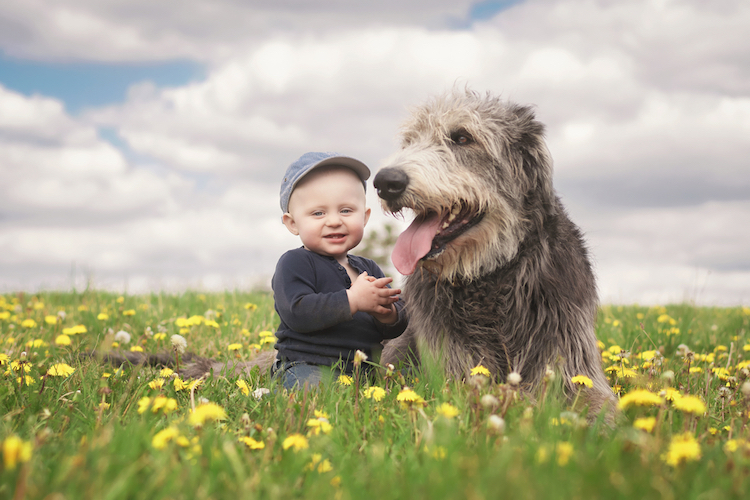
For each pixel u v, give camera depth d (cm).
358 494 165
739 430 250
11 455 158
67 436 224
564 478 166
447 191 341
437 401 263
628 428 221
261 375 371
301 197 349
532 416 239
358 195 355
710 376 371
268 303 818
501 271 353
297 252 352
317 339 344
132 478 165
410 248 349
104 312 688
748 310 842
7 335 527
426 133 395
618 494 159
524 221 352
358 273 376
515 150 365
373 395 268
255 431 227
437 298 357
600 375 345
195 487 167
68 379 311
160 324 595
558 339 335
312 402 262
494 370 342
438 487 159
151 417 238
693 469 185
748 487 168
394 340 402
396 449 214
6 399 276
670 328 621
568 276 346
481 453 190
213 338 542
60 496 147
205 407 199
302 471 189
